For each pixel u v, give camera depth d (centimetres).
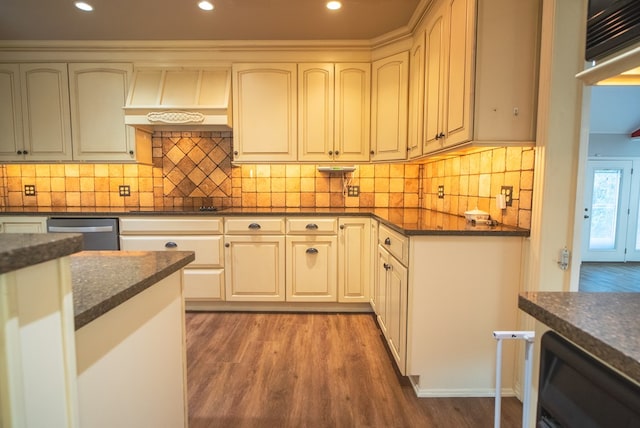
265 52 280
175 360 110
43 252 47
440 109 192
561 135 147
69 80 284
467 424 151
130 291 78
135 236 273
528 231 161
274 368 195
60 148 289
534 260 155
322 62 281
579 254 150
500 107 155
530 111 155
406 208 321
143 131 303
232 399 167
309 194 326
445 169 265
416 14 225
